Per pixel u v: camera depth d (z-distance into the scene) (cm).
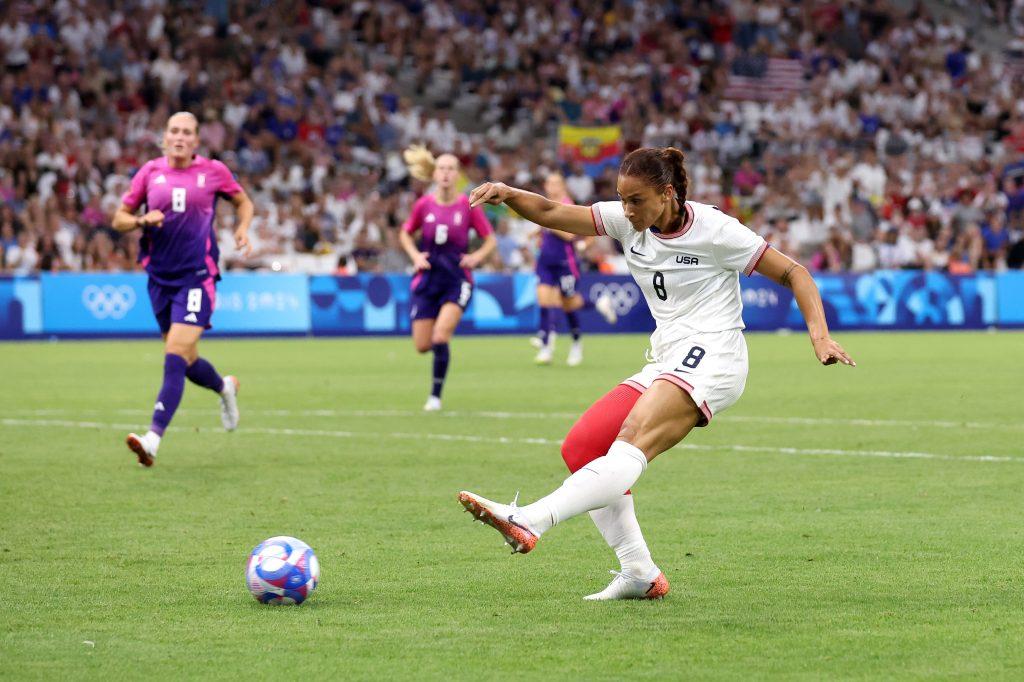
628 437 1603
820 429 3534
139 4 9925
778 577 1800
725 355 1656
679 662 1376
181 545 2038
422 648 1437
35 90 9025
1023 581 1761
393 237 8600
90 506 2402
